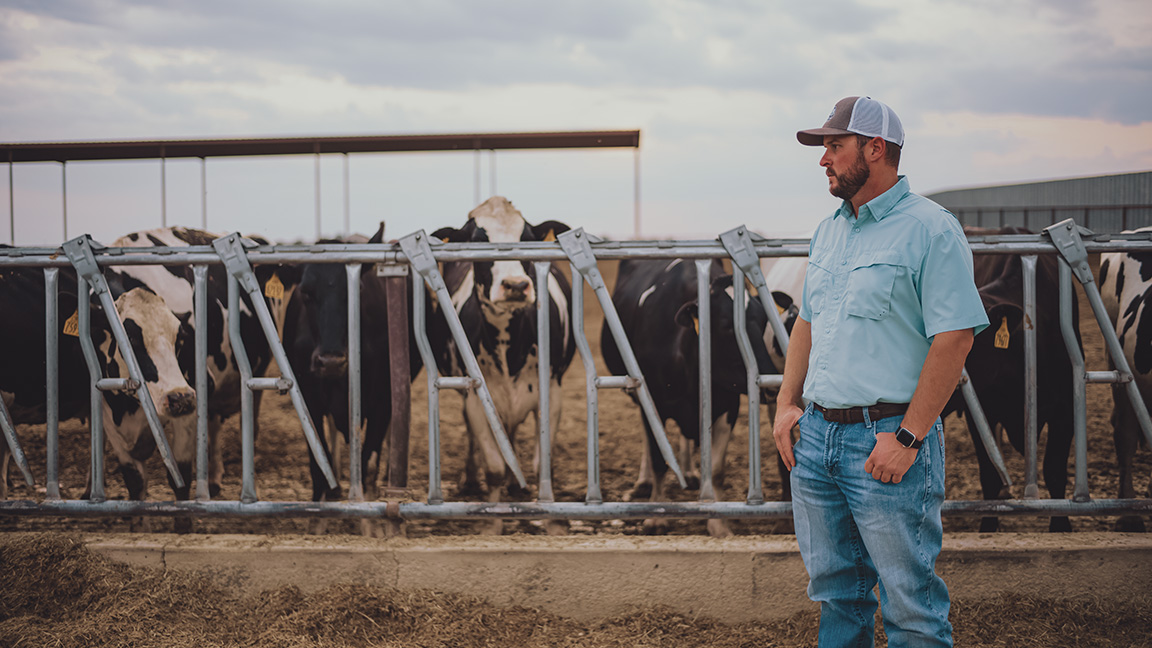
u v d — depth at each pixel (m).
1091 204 26.73
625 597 3.35
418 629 3.12
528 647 3.07
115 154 7.46
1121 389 4.62
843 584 2.41
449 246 3.50
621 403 8.89
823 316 2.32
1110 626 3.15
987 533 3.45
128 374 3.92
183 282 5.02
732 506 3.46
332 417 4.72
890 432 2.18
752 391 3.47
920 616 2.16
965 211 30.05
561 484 5.85
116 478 5.86
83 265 3.57
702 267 3.49
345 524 4.64
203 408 3.59
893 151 2.22
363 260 3.53
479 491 5.61
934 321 2.10
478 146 7.29
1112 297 4.96
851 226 2.29
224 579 3.41
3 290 4.71
